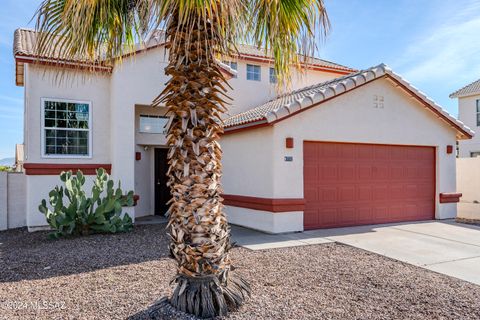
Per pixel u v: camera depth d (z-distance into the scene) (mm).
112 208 10711
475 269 7156
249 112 14570
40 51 5562
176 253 4797
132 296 5496
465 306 5273
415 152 13461
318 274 6730
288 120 11031
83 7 4680
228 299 4863
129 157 12742
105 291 5750
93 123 12883
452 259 7902
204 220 4691
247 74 17000
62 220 10031
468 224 12617
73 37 5098
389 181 12859
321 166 11641
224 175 13539
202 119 4742
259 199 11352
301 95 13523
